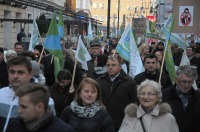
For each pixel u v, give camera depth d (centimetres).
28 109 338
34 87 344
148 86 466
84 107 494
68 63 903
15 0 2130
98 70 842
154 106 469
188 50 1225
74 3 5944
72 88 671
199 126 535
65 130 351
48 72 883
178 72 539
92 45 1051
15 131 355
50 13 3238
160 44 1362
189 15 997
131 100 648
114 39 1872
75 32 2611
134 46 871
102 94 655
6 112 440
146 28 1473
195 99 537
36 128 345
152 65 738
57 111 667
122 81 655
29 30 3306
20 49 1027
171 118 464
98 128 489
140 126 464
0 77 733
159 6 4459
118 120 645
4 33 2859
